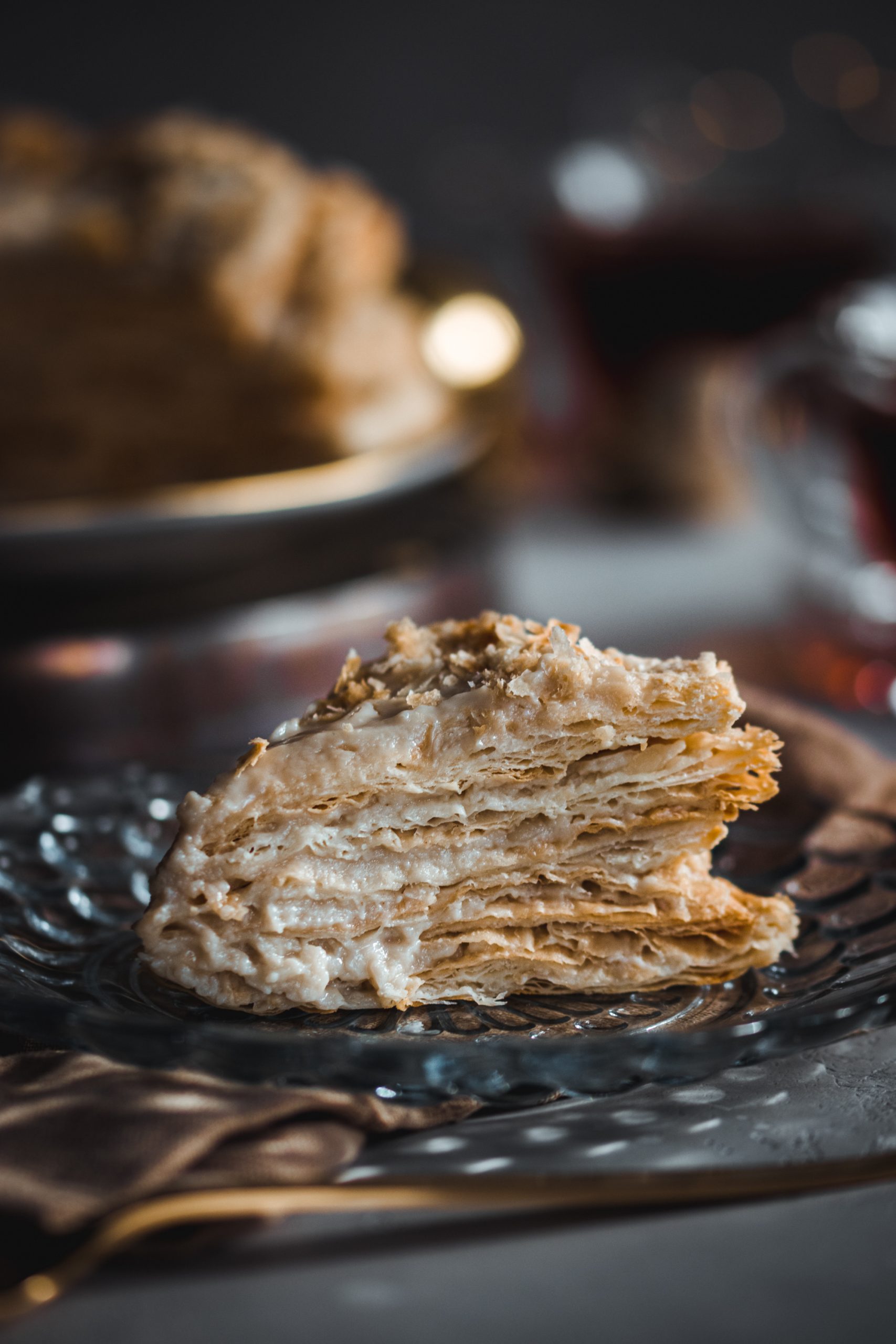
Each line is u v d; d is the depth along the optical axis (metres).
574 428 1.10
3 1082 0.46
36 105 1.46
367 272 0.90
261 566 0.73
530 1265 0.43
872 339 0.73
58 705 0.67
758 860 0.53
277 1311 0.42
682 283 0.93
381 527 0.77
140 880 0.53
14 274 0.79
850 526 0.78
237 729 0.69
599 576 0.89
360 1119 0.45
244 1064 0.45
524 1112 0.46
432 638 0.53
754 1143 0.45
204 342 0.81
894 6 1.46
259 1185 0.43
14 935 0.50
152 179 0.85
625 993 0.50
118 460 0.86
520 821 0.50
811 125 1.09
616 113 1.07
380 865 0.50
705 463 1.01
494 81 1.50
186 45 1.46
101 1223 0.42
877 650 0.74
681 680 0.50
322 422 0.83
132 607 0.70
